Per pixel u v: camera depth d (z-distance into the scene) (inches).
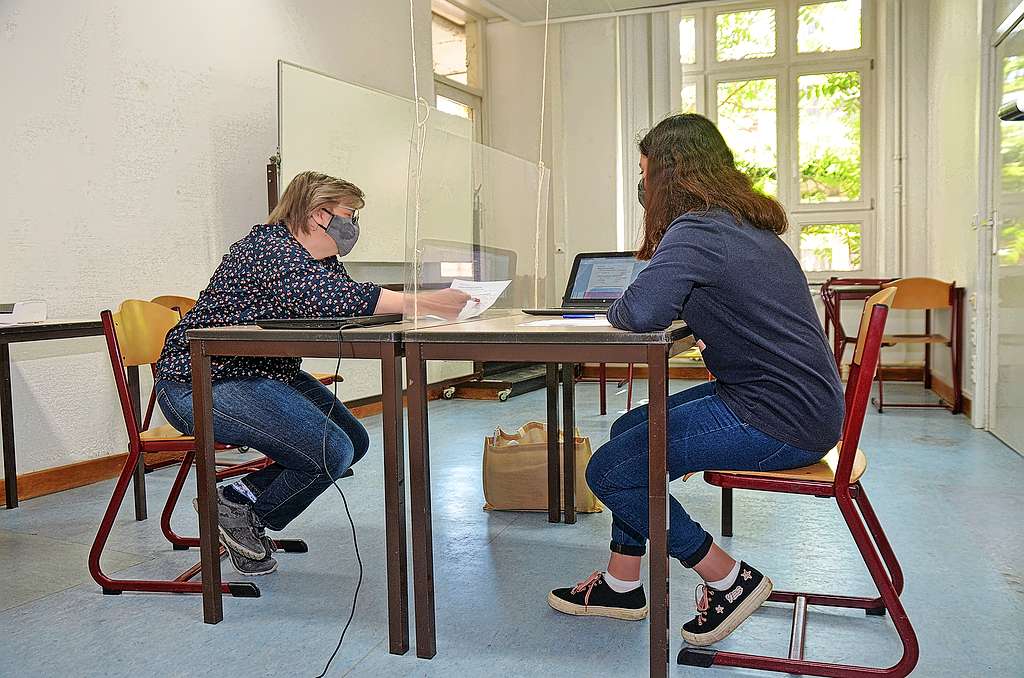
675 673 72.6
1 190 132.1
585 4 125.6
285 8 189.8
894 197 263.9
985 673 71.4
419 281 80.8
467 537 112.7
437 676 72.8
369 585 95.3
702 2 127.4
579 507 122.0
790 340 69.4
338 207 95.9
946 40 223.1
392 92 227.6
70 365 145.2
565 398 118.0
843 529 112.7
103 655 78.3
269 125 186.2
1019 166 156.4
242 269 91.0
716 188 71.7
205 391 83.5
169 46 161.2
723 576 75.9
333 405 101.4
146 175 156.8
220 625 84.7
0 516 126.3
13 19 133.5
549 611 86.7
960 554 102.0
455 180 89.5
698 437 71.3
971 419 193.9
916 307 211.6
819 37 278.1
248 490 97.4
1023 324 154.2
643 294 67.7
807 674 70.7
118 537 115.0
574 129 126.9
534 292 115.4
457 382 250.7
